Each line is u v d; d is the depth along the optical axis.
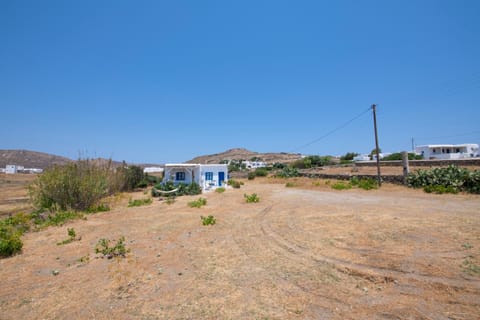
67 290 4.50
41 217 11.35
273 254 5.86
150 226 9.18
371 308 3.57
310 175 31.38
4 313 3.83
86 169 14.01
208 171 23.22
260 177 39.97
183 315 3.59
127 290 4.41
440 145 46.78
